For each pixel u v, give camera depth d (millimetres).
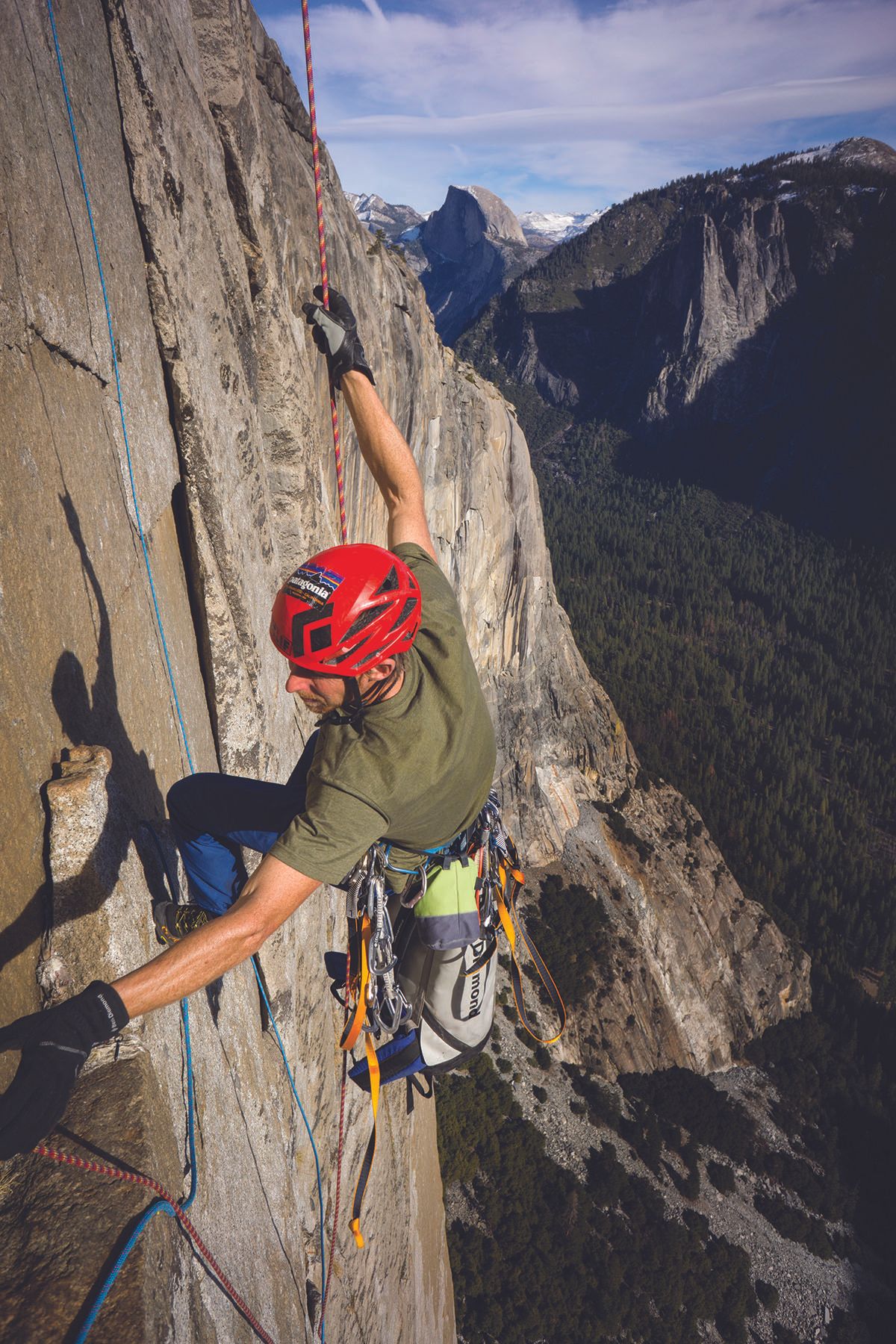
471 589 57062
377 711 1732
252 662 4766
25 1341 1502
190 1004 2939
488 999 2232
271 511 6598
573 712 80500
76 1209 1791
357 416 2496
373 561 1670
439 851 2047
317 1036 6465
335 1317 6043
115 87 3322
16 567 1992
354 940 2000
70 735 2273
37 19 2412
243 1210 3199
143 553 3330
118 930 2152
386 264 29938
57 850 2062
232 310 5250
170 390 3912
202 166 4629
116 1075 2146
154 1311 1669
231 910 1587
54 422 2367
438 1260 12859
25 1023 1362
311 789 1754
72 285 2561
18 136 2152
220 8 5305
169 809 2533
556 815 76562
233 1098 3439
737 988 79750
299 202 12797
